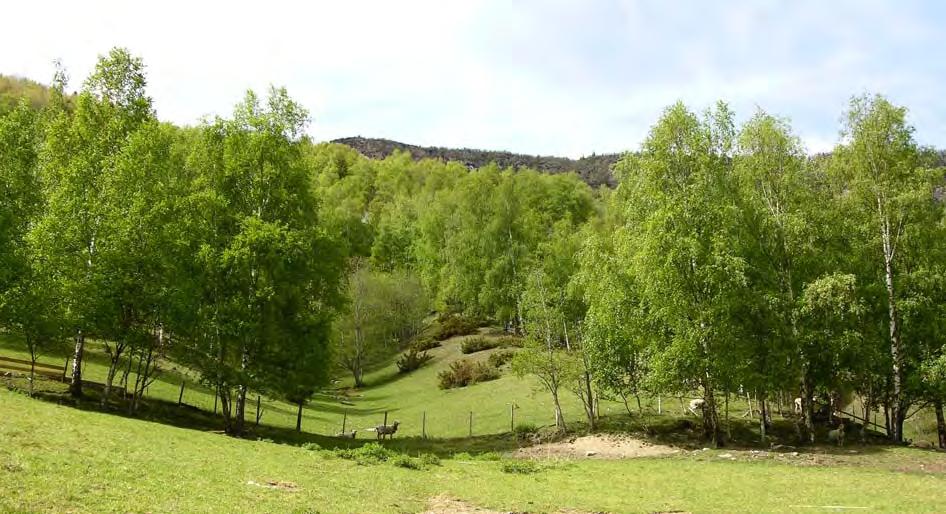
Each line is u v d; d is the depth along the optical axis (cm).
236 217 3172
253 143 3262
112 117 3309
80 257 3002
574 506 1791
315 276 3388
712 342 3198
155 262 3061
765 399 3550
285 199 3291
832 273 3416
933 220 3531
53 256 2927
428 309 9138
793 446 3234
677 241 3183
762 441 3325
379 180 14638
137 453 1706
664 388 3353
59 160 3206
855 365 3344
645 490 2122
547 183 10256
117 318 3000
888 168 3519
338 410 5350
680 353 3178
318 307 3522
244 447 2306
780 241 3519
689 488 2158
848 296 3181
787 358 3303
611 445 3353
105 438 1830
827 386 3478
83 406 2941
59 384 3322
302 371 3284
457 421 4447
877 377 3494
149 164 3195
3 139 3234
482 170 9406
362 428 4491
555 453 3275
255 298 3098
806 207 3522
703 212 3269
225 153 3259
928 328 3322
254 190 3284
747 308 3319
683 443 3350
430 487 1952
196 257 3047
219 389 3175
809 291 3200
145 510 1163
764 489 2134
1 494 1084
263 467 1891
